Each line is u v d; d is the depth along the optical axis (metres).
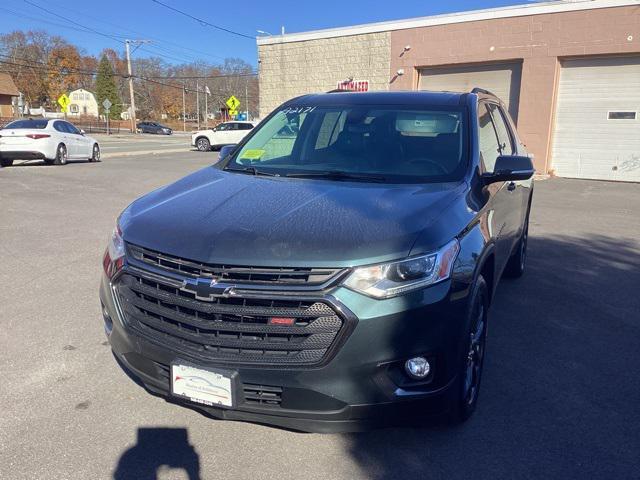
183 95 104.19
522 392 3.56
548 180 16.47
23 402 3.33
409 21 18.80
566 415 3.29
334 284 2.47
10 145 17.27
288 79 21.92
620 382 3.72
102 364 3.83
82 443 2.95
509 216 4.47
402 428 3.12
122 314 2.91
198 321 2.60
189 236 2.73
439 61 18.50
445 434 3.07
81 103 103.31
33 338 4.23
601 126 16.50
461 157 3.73
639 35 15.22
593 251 7.44
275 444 2.97
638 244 7.88
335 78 20.81
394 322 2.51
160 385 2.83
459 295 2.74
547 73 16.64
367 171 3.72
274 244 2.57
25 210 9.57
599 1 15.53
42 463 2.78
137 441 2.98
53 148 17.80
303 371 2.50
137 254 2.85
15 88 64.19
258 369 2.53
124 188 12.62
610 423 3.22
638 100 15.88
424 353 2.60
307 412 2.55
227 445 2.96
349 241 2.57
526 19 16.70
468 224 3.06
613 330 4.64
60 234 7.79
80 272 5.96
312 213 2.86
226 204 3.04
